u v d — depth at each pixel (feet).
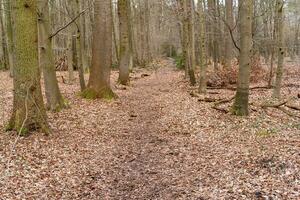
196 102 26.71
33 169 13.17
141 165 14.19
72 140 17.10
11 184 11.83
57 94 23.31
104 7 27.48
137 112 24.32
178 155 15.19
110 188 12.02
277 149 14.74
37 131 17.08
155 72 57.98
